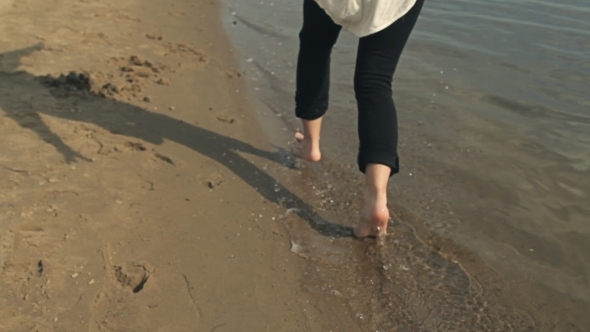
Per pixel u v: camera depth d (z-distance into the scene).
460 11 5.65
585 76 4.31
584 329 2.11
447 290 2.27
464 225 2.68
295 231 2.54
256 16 5.65
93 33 4.62
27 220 2.34
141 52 4.37
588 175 3.09
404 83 4.16
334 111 3.73
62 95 3.43
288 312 2.07
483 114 3.74
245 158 3.08
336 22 2.34
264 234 2.49
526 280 2.35
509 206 2.83
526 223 2.71
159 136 3.16
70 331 1.86
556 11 5.68
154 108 3.48
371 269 2.35
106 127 3.15
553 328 2.11
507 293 2.27
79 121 3.17
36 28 4.57
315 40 2.61
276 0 6.21
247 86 4.04
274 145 3.27
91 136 3.03
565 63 4.54
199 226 2.47
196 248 2.33
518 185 3.00
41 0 5.28
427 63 4.49
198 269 2.21
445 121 3.64
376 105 2.40
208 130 3.31
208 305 2.04
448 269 2.38
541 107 3.84
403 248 2.50
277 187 2.86
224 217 2.56
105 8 5.35
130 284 2.10
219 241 2.39
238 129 3.39
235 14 5.69
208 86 3.94
